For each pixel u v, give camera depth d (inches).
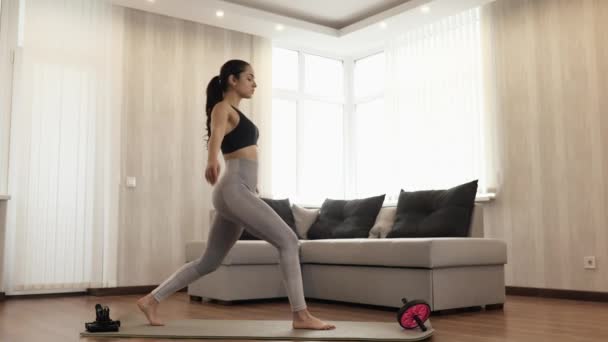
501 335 107.7
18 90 190.1
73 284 195.2
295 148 266.7
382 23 234.5
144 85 218.1
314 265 174.2
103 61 208.1
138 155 214.5
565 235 185.6
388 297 148.4
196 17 225.3
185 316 137.8
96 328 108.4
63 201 195.0
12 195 186.5
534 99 197.3
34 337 105.7
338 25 253.4
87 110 202.7
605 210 176.4
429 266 136.3
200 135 230.2
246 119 110.6
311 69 275.0
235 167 107.2
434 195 173.6
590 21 183.9
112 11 211.8
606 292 173.5
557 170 189.2
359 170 277.1
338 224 199.3
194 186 226.8
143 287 211.0
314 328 108.3
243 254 166.4
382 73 268.7
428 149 233.3
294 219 208.1
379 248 149.4
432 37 236.2
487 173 209.0
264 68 249.6
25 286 185.9
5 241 181.3
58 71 197.6
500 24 209.2
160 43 223.5
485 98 211.6
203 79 233.3
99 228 201.3
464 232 161.2
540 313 144.1
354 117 282.2
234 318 133.2
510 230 201.0
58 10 199.2
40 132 192.1
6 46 189.6
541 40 196.7
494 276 153.8
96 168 202.7
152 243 215.0
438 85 231.3
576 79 186.4
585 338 103.9
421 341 100.0
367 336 100.5
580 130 184.1
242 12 223.3
